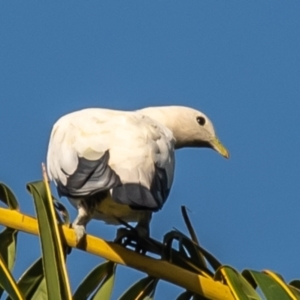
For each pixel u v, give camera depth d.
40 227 6.80
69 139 10.17
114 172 9.44
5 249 7.50
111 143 9.89
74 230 8.12
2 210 7.58
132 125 10.30
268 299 6.60
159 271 7.80
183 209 8.54
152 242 9.09
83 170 9.58
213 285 7.70
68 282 6.57
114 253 7.91
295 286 7.45
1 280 6.46
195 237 8.46
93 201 10.18
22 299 6.39
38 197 6.96
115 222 10.84
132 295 7.77
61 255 6.71
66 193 9.50
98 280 7.77
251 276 7.29
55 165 10.10
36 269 7.30
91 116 10.58
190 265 8.02
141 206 8.98
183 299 7.90
